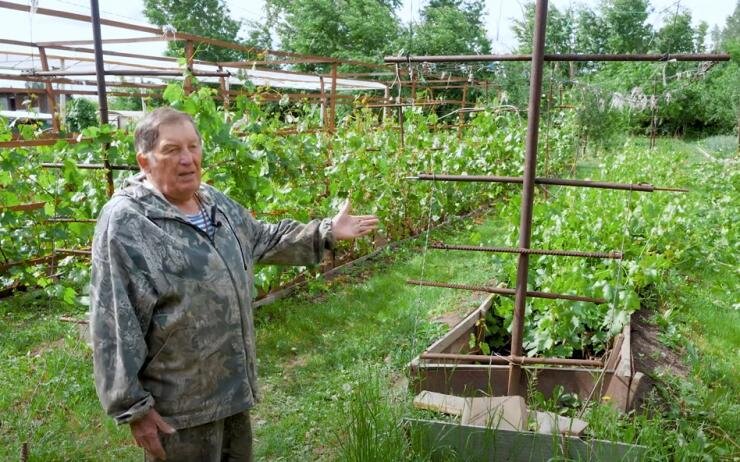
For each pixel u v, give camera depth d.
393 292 6.73
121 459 3.59
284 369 4.88
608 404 3.67
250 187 5.47
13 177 5.97
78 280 5.58
